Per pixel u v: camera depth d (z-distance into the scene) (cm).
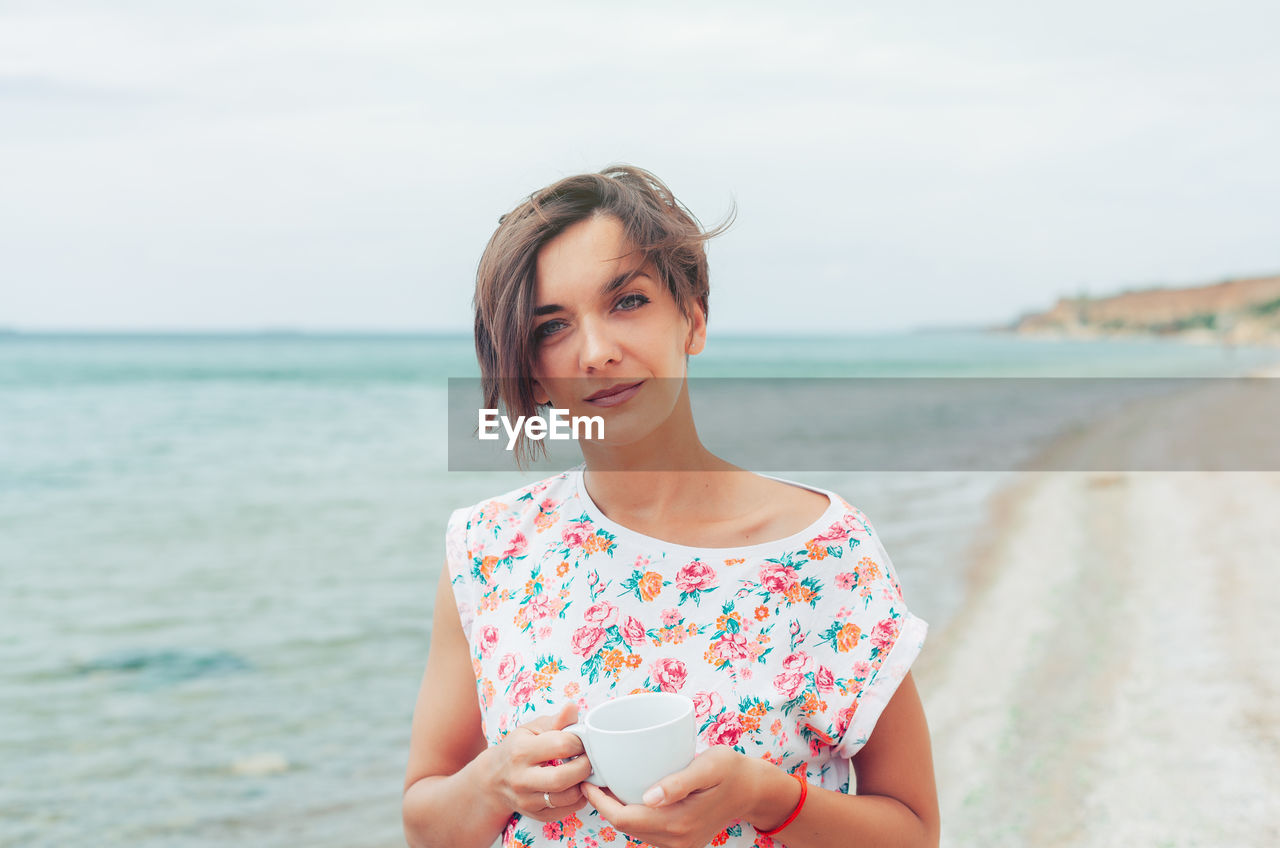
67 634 748
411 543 1050
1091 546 807
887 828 112
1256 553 715
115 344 10719
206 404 3291
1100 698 448
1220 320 14650
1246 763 363
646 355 112
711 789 98
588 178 115
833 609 118
